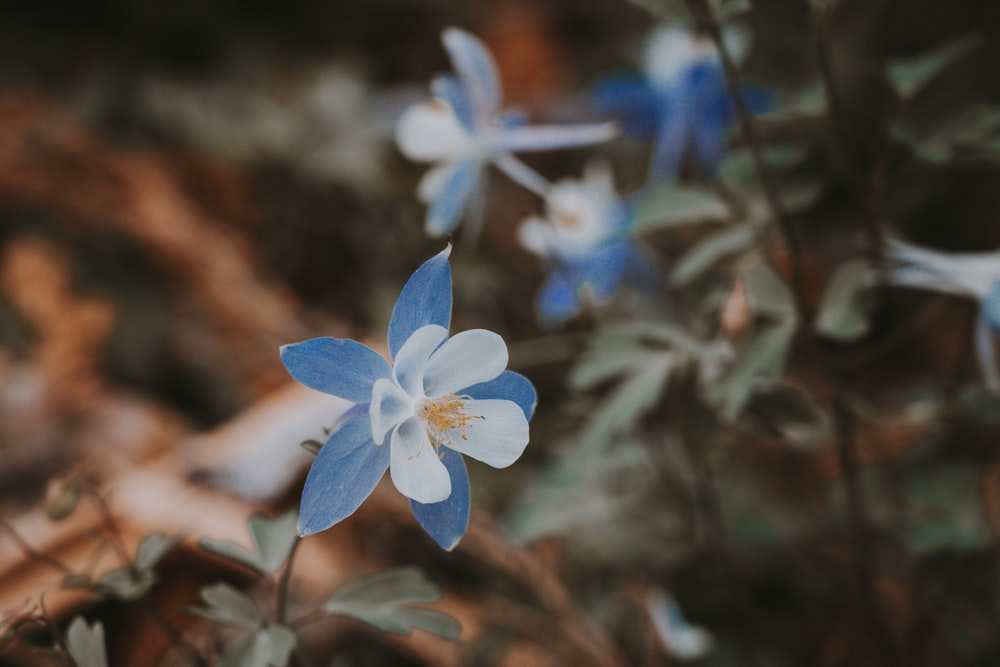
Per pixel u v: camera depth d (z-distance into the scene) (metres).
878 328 0.81
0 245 0.75
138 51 0.89
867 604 0.50
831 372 0.46
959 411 0.46
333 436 0.32
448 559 0.58
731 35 0.55
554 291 0.53
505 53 1.09
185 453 0.56
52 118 0.78
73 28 0.89
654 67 0.58
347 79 0.89
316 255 0.84
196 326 0.74
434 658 0.50
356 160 0.84
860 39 0.82
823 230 0.79
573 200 0.52
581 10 1.13
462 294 0.75
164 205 0.75
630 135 0.63
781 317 0.44
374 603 0.36
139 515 0.51
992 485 0.48
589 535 0.56
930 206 0.86
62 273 0.70
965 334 0.48
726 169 0.46
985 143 0.43
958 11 0.95
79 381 0.67
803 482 0.67
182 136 0.84
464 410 0.33
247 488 0.54
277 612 0.35
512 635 0.52
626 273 0.58
